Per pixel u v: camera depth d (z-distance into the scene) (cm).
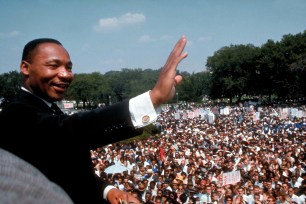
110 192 202
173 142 2952
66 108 7862
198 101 13175
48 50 159
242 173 1703
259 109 6769
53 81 160
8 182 62
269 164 1858
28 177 65
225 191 1330
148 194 1263
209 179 1552
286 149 2261
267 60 9362
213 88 11825
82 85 12362
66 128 135
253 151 2242
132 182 1570
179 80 137
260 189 1360
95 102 13088
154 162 2028
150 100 135
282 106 8281
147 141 3150
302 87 8762
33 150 135
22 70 165
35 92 164
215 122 4778
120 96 15312
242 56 10769
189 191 1402
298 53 9019
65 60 164
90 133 135
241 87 10831
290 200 1254
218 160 2072
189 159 2006
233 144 2625
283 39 9431
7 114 143
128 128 137
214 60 11362
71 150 138
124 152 2466
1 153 71
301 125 3872
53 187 66
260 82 10331
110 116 136
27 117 141
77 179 144
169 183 1498
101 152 2498
